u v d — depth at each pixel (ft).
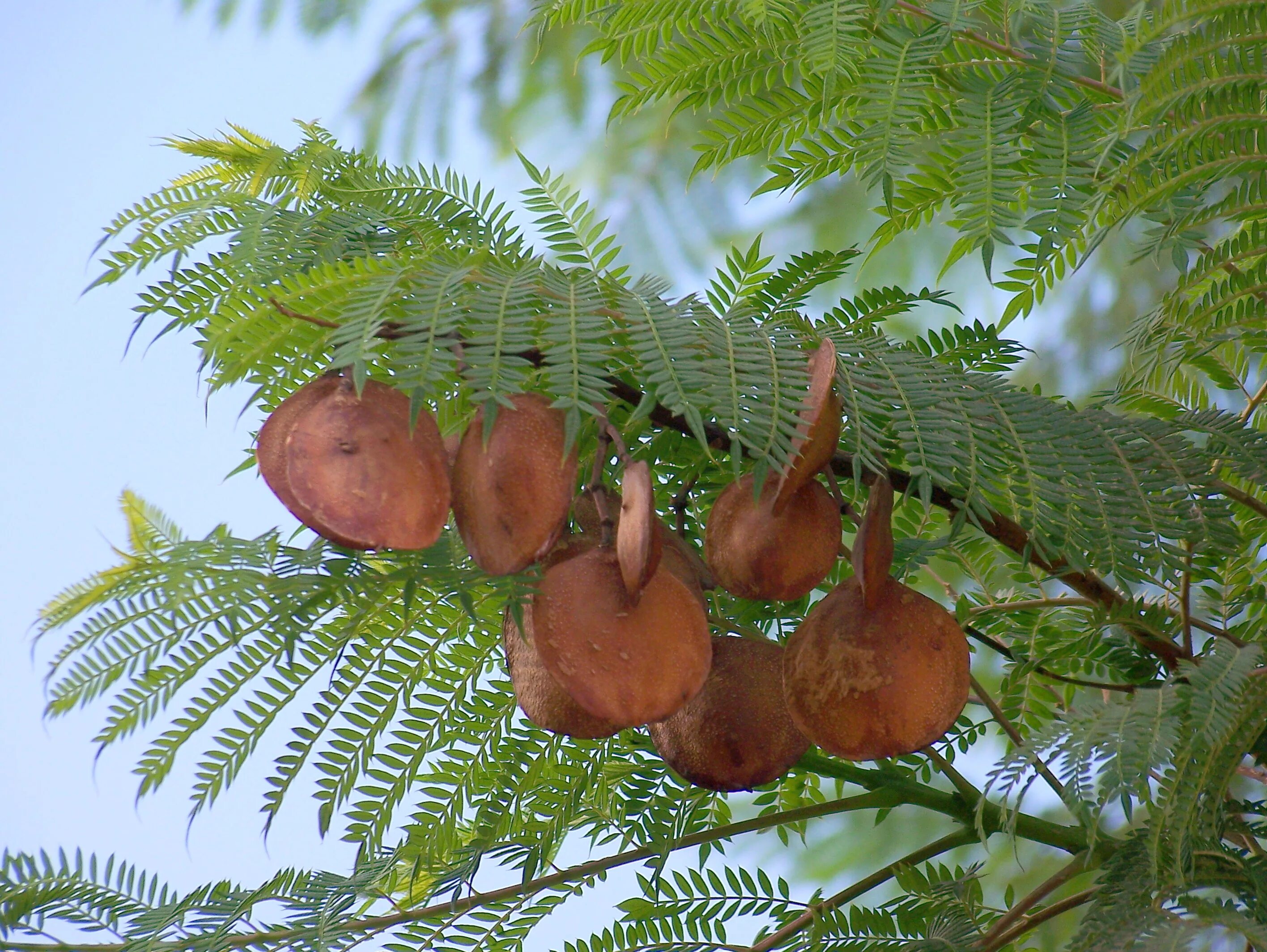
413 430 4.48
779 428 4.57
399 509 4.48
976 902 5.21
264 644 4.85
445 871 5.23
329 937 5.06
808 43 5.25
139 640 4.70
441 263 4.78
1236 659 4.75
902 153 5.19
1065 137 5.20
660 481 5.19
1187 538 4.90
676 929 5.19
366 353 4.55
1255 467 5.06
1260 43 5.10
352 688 4.95
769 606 5.26
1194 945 4.77
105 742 4.74
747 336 4.69
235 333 4.74
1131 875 4.83
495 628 5.04
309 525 4.50
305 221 5.15
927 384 4.82
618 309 4.72
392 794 5.01
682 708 4.68
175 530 4.99
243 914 5.11
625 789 5.23
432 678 5.04
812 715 4.74
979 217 5.13
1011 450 4.83
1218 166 5.19
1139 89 5.08
